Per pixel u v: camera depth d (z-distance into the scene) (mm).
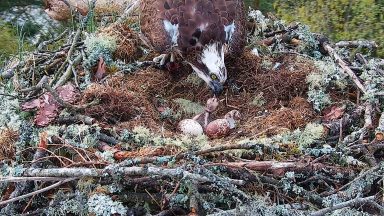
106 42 6844
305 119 6547
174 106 6676
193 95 6742
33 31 8453
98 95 6562
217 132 6504
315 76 6676
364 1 7770
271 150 6336
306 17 7922
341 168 6309
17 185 6293
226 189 6180
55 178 6238
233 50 6703
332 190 6273
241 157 6352
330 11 7883
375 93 6570
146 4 6785
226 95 6719
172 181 6234
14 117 6484
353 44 7008
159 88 6746
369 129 6441
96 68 6789
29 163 6336
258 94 6695
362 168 6324
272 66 6820
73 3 7645
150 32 6746
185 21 6668
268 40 6969
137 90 6707
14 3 8602
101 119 6523
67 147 6352
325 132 6449
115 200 6250
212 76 6625
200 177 6168
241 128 6547
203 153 6297
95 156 6324
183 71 6801
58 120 6461
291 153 6359
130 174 6199
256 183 6258
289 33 6988
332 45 6965
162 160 6242
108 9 7492
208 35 6648
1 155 6410
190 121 6527
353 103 6621
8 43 8156
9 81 6762
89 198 6234
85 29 7277
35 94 6625
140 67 6816
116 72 6773
